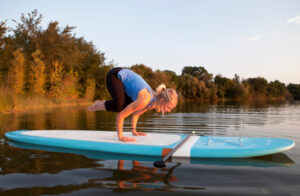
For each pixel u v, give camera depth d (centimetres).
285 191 172
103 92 2717
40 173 217
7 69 1725
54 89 2006
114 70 346
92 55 2759
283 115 900
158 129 512
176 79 4141
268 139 314
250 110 1246
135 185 185
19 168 233
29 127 546
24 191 174
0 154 294
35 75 1788
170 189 177
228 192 171
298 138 399
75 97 2381
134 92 321
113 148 304
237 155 269
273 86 5284
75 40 2753
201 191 172
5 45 1922
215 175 209
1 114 948
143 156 284
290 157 273
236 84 4769
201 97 4081
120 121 325
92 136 361
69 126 563
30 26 2250
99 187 181
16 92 1583
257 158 270
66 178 202
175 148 269
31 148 328
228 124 603
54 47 2223
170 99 305
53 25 2234
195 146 289
